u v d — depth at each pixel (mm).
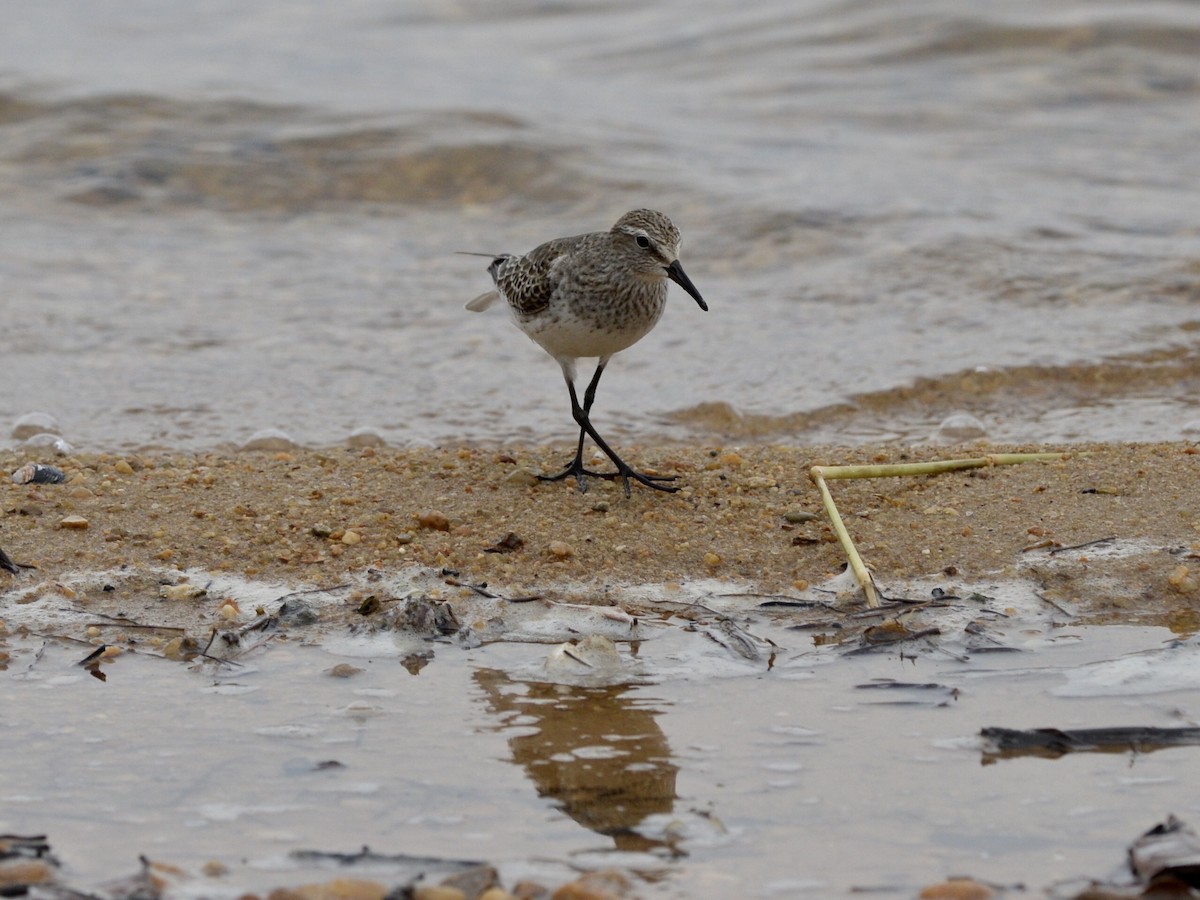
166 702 7887
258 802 6770
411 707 7820
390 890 5871
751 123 24266
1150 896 5805
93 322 16781
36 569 9633
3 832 6449
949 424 13742
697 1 32281
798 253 18641
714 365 15625
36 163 21469
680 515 10516
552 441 13727
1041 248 18250
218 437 13695
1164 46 25953
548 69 28203
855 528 10211
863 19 28594
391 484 11188
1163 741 7277
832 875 6090
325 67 27828
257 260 19078
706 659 8430
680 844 6371
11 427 13758
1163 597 9133
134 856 6266
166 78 25109
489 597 9195
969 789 6832
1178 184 20938
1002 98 24734
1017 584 9344
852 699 7879
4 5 33625
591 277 10883
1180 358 15328
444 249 19516
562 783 6941
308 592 9352
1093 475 11008
